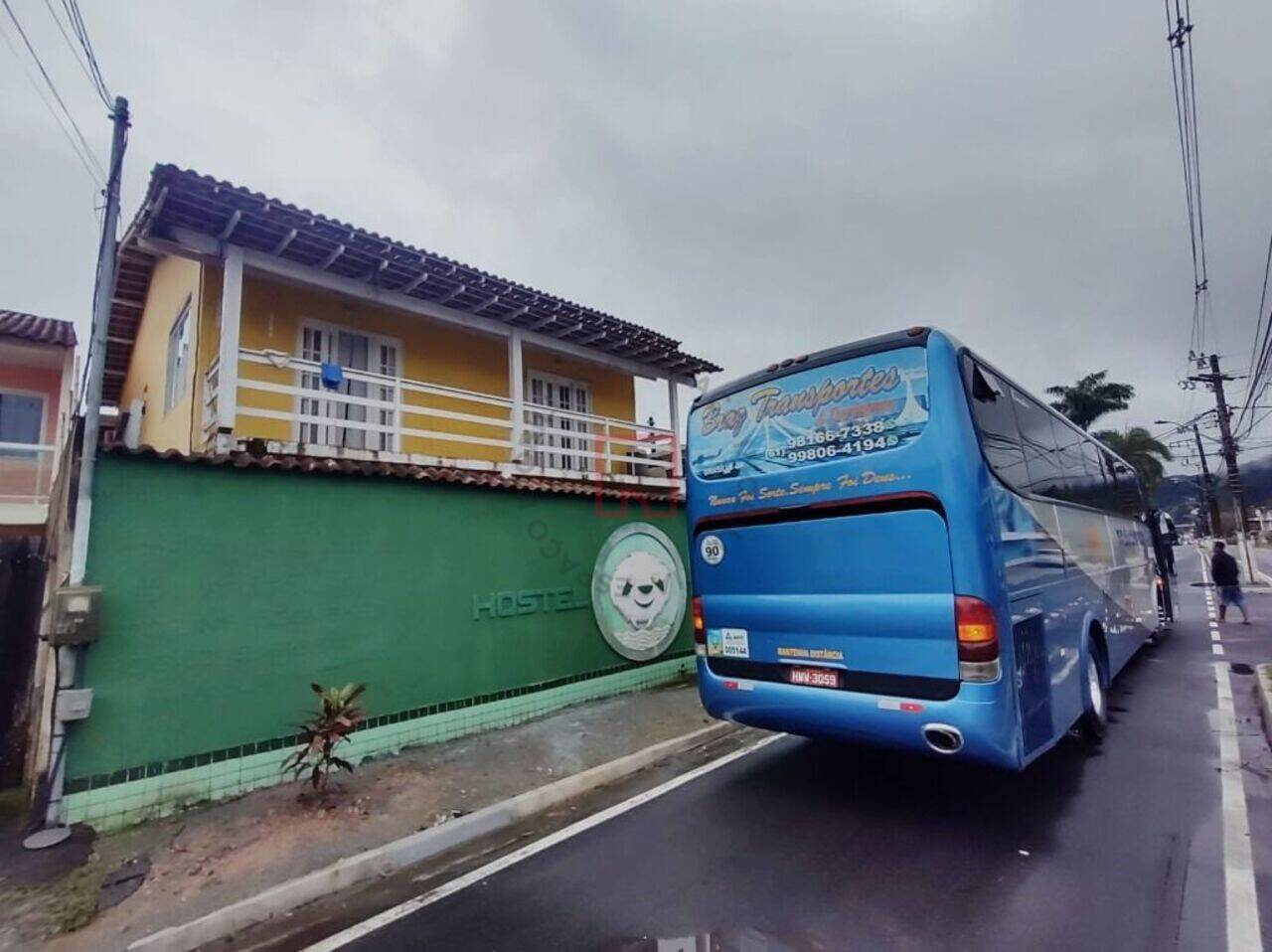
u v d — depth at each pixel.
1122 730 6.46
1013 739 4.01
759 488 5.11
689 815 4.94
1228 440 25.53
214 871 4.11
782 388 5.06
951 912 3.40
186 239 7.29
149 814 4.87
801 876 3.87
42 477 10.30
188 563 5.25
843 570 4.57
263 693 5.55
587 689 8.30
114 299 11.85
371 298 8.82
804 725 4.82
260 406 8.70
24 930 3.51
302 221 7.39
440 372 10.71
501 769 5.84
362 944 3.46
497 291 9.21
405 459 8.09
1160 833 4.21
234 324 7.35
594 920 3.53
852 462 4.57
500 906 3.76
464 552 7.14
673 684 9.40
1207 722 6.62
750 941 3.24
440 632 6.83
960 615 4.02
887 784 5.31
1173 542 13.59
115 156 4.97
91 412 4.86
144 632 4.99
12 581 5.80
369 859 4.25
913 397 4.36
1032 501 5.10
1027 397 5.52
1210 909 3.33
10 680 5.66
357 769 5.85
